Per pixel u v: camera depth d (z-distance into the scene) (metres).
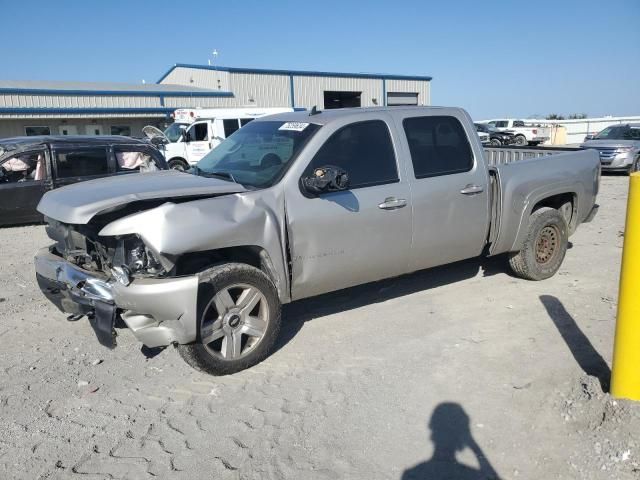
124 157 11.30
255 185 4.47
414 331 4.96
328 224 4.54
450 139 5.38
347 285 4.88
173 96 36.00
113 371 4.39
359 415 3.66
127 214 4.04
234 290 4.19
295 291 4.54
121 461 3.27
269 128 5.19
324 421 3.61
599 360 4.16
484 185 5.47
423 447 3.30
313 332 5.00
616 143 18.38
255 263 4.46
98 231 4.07
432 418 3.59
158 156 11.55
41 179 10.57
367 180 4.80
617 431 3.23
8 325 5.40
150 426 3.62
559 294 5.76
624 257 3.29
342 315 5.39
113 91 33.78
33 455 3.33
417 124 5.20
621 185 15.80
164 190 4.06
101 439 3.49
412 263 5.17
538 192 5.89
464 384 3.99
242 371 4.29
